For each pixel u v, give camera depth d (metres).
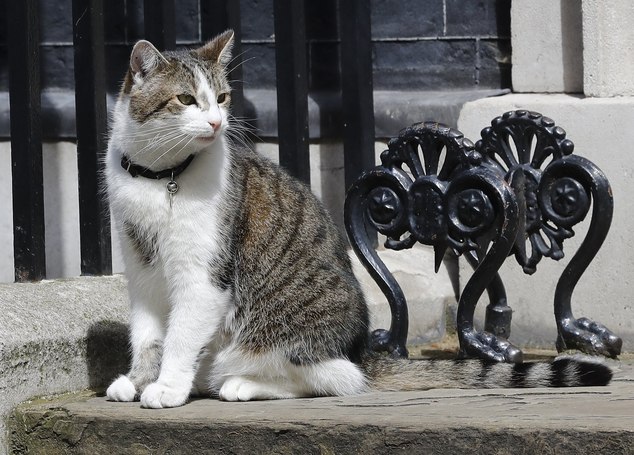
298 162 7.09
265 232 5.33
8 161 7.98
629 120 6.61
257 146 7.60
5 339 5.17
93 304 5.91
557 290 6.17
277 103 7.19
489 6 7.41
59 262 7.96
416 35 7.60
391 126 7.41
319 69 7.73
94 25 6.55
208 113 5.07
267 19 7.73
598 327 6.14
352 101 7.27
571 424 4.30
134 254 5.29
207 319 5.14
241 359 5.34
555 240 5.96
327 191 7.59
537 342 7.00
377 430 4.53
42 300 5.68
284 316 5.29
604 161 6.70
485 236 5.65
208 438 4.79
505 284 7.06
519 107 6.96
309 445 4.64
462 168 5.71
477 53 7.47
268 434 4.70
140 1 7.82
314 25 7.71
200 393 5.48
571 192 5.84
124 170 5.16
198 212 5.07
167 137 5.03
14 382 5.21
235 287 5.25
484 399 4.97
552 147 5.95
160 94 5.05
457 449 4.41
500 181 5.58
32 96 6.37
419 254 7.49
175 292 5.16
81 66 6.58
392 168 5.98
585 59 6.84
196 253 5.08
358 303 5.55
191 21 7.83
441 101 7.30
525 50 7.20
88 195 6.57
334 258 5.53
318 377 5.28
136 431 4.91
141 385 5.31
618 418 4.38
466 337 5.89
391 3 7.62
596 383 5.31
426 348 7.02
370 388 5.41
